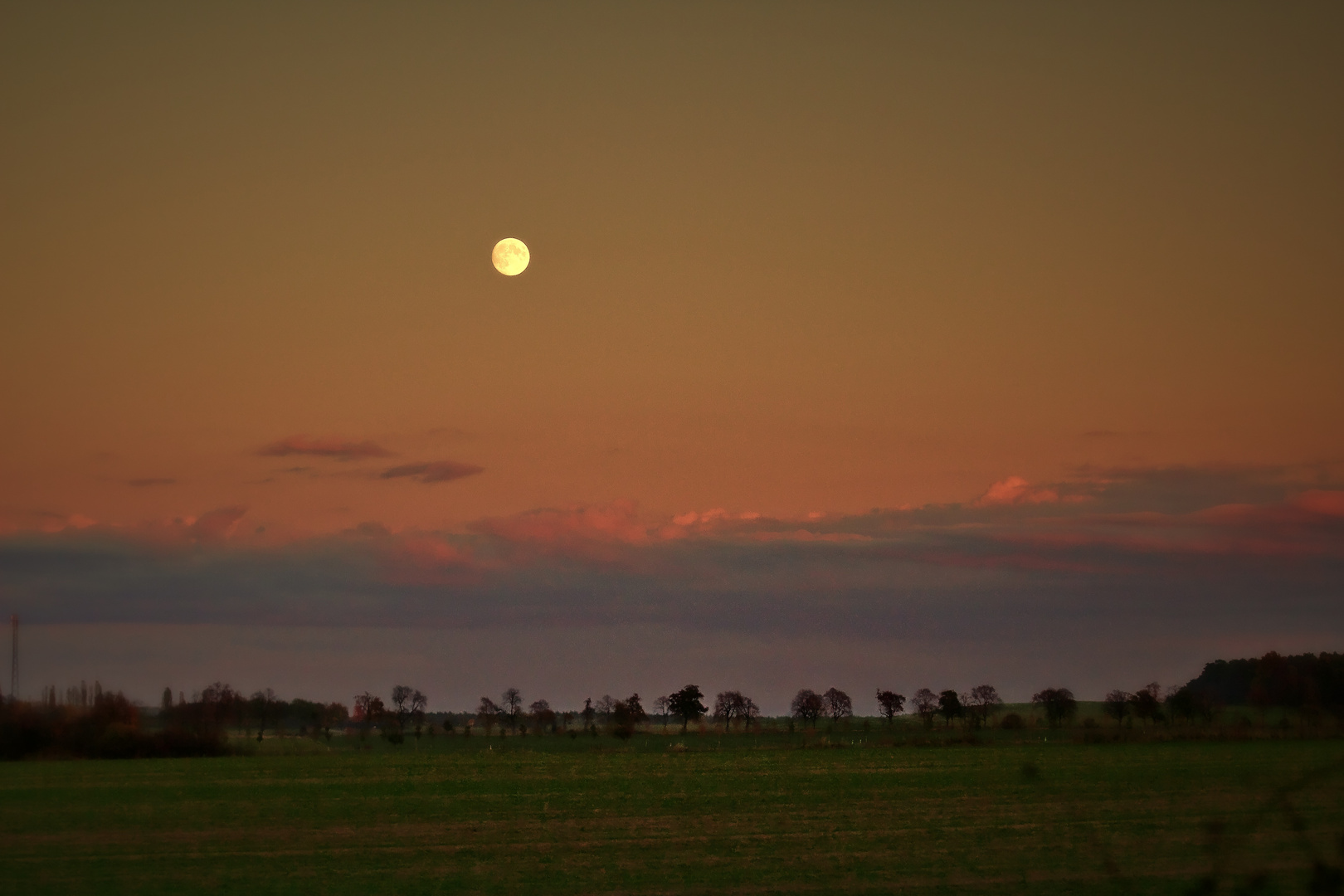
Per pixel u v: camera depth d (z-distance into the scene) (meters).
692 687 192.50
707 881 32.44
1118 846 37.81
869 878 32.59
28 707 100.50
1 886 32.44
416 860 36.69
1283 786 9.57
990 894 29.94
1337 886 9.14
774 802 54.38
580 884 32.28
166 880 33.28
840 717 194.25
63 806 54.66
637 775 72.62
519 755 98.50
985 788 60.69
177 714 107.75
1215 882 9.84
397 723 172.12
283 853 38.56
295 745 119.62
